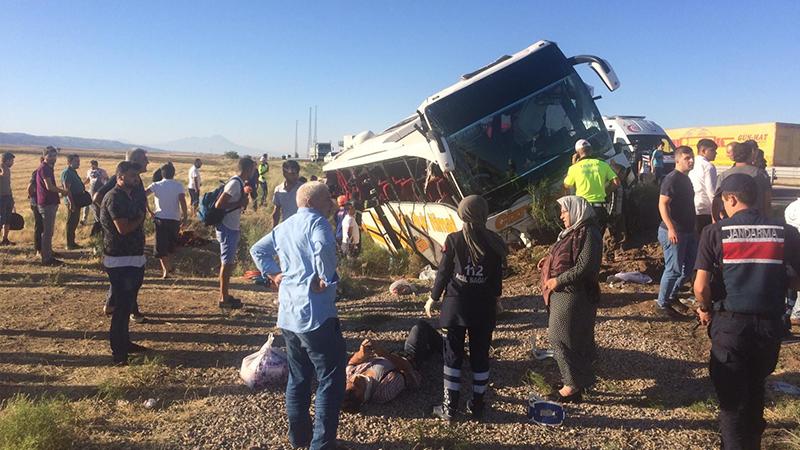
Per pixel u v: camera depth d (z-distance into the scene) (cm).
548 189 933
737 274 369
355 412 496
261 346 670
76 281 988
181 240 995
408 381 532
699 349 601
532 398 493
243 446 441
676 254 660
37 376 568
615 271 848
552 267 504
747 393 376
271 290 973
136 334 706
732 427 377
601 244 493
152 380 562
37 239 1188
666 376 552
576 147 828
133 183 606
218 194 796
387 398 511
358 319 764
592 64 1020
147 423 476
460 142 933
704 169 712
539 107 968
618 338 634
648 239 951
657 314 694
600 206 804
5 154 1277
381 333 710
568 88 985
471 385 548
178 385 556
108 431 459
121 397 524
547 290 510
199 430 464
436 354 604
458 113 941
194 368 600
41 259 1135
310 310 404
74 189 1271
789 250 366
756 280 365
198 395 535
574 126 981
